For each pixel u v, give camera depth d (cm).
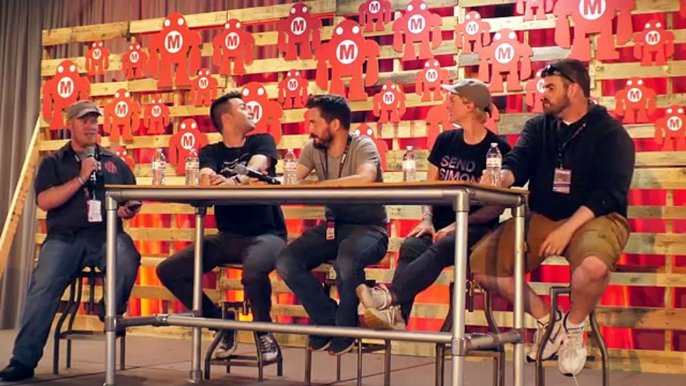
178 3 567
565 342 329
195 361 381
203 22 543
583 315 328
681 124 436
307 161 395
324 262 380
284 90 520
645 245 439
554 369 428
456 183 278
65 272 392
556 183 349
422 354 476
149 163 563
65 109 579
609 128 345
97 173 409
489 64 472
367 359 459
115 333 349
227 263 407
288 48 520
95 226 404
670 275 430
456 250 280
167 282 400
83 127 409
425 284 327
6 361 434
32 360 380
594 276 318
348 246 358
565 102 348
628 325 435
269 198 317
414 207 484
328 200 315
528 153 357
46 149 583
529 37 479
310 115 382
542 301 347
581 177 347
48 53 593
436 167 385
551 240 332
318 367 427
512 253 335
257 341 382
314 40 512
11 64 608
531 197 359
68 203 401
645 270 432
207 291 527
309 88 515
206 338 526
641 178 442
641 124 444
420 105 486
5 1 612
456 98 377
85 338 396
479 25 473
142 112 559
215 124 422
